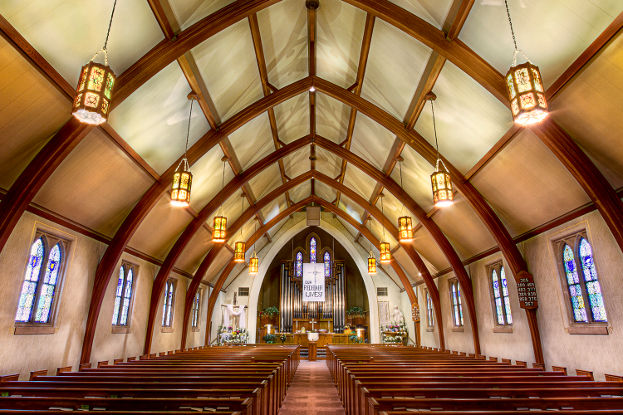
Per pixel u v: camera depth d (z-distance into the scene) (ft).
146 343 40.45
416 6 23.31
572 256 27.07
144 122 26.96
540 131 22.43
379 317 77.30
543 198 27.50
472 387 18.19
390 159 40.04
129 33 21.30
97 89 15.85
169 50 23.53
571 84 19.94
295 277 87.86
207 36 24.16
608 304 23.31
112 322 34.19
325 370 51.44
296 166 53.62
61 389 16.02
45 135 21.74
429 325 62.28
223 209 48.75
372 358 33.88
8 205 21.57
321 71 34.86
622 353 22.26
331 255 88.99
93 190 27.45
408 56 27.02
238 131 36.96
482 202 32.91
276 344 67.56
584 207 24.91
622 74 17.90
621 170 21.48
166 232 40.55
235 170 42.73
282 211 68.23
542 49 19.95
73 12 18.12
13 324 22.72
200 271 53.93
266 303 91.97
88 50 20.17
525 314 32.09
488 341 39.47
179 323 50.78
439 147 32.58
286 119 41.04
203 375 21.08
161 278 42.39
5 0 15.89
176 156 32.68
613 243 22.91
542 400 13.74
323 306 86.79
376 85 31.99
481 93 24.94
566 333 27.22
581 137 21.91
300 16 28.68
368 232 66.23
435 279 57.41
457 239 42.86
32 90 19.15
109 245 32.30
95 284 30.99
